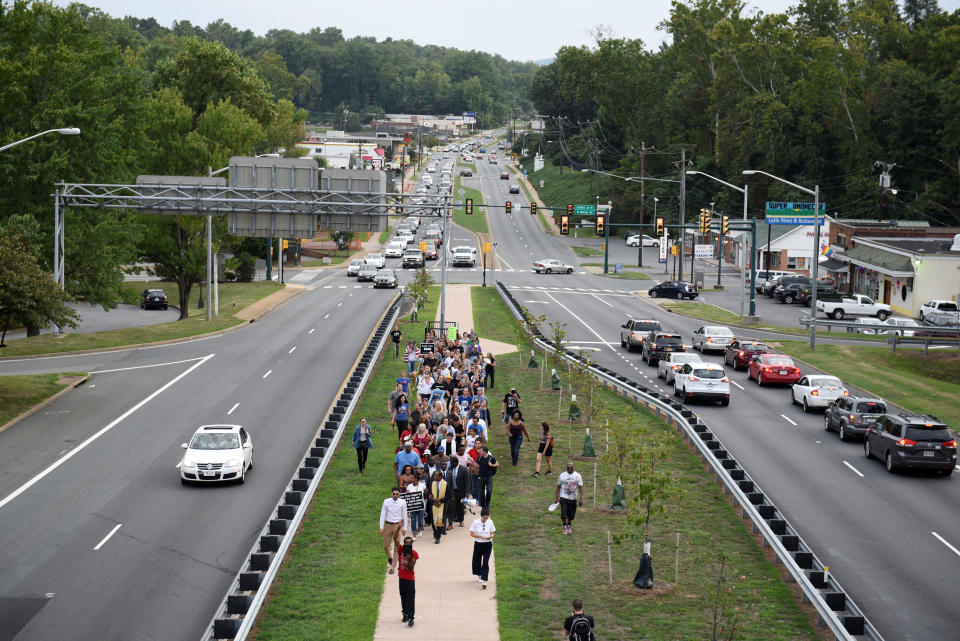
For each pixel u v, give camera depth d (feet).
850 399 116.26
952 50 394.52
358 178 169.99
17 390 129.90
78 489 88.84
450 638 55.72
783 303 274.98
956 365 165.78
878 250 277.44
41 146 177.99
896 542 76.95
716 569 68.95
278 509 74.95
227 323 206.28
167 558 70.64
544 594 63.52
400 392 109.09
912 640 57.72
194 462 89.76
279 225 170.40
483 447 81.30
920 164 366.43
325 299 264.11
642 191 379.76
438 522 74.18
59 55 186.39
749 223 231.91
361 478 92.07
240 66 398.62
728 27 436.76
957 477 99.40
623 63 499.10
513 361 172.55
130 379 144.97
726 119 429.79
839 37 437.17
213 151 246.06
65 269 191.83
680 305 259.60
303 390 139.03
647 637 56.59
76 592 63.67
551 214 542.16
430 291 282.15
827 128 408.87
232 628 53.42
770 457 105.81
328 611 59.72
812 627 58.59
